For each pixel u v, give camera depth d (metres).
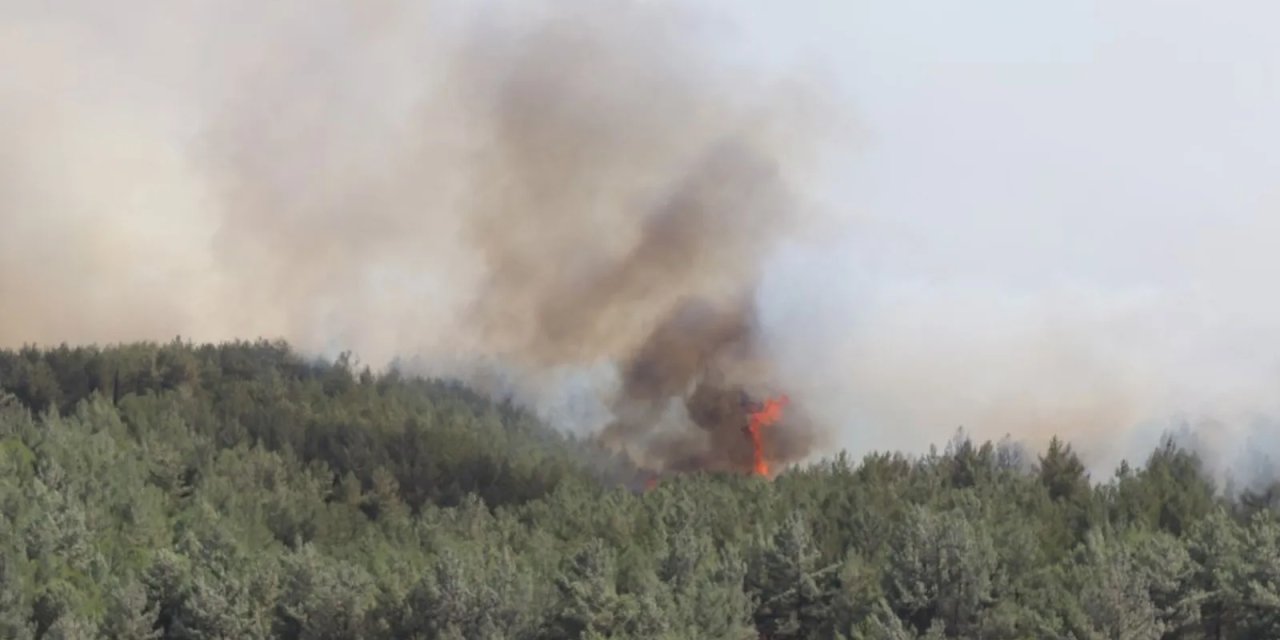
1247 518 77.50
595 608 59.00
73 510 69.81
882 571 63.09
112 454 87.75
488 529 81.31
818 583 64.25
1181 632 59.09
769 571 64.50
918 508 66.31
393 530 84.38
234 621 60.84
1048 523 74.81
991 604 60.22
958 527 61.41
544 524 82.06
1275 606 57.25
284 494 88.06
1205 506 76.88
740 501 84.12
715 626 58.94
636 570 63.12
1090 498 80.56
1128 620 56.06
